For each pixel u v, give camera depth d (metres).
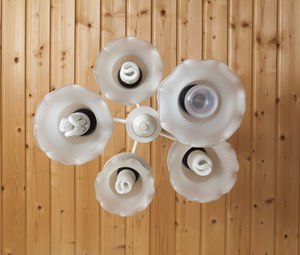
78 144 0.52
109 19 1.12
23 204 1.13
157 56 0.57
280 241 1.17
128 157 0.56
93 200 1.12
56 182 1.13
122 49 0.57
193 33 1.13
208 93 0.48
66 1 1.12
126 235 1.13
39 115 0.50
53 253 1.13
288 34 1.17
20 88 1.13
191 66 0.48
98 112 0.51
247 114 1.15
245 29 1.15
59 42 1.12
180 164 0.56
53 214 1.13
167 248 1.13
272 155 1.16
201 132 0.49
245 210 1.16
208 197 0.57
